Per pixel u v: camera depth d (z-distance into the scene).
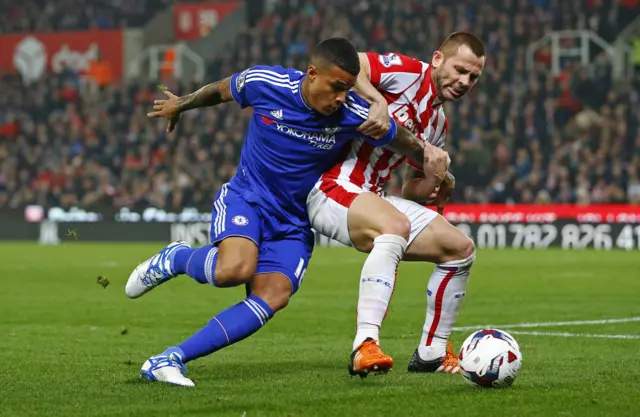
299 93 9.76
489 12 49.97
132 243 45.56
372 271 9.54
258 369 10.52
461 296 10.28
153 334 14.48
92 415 7.86
